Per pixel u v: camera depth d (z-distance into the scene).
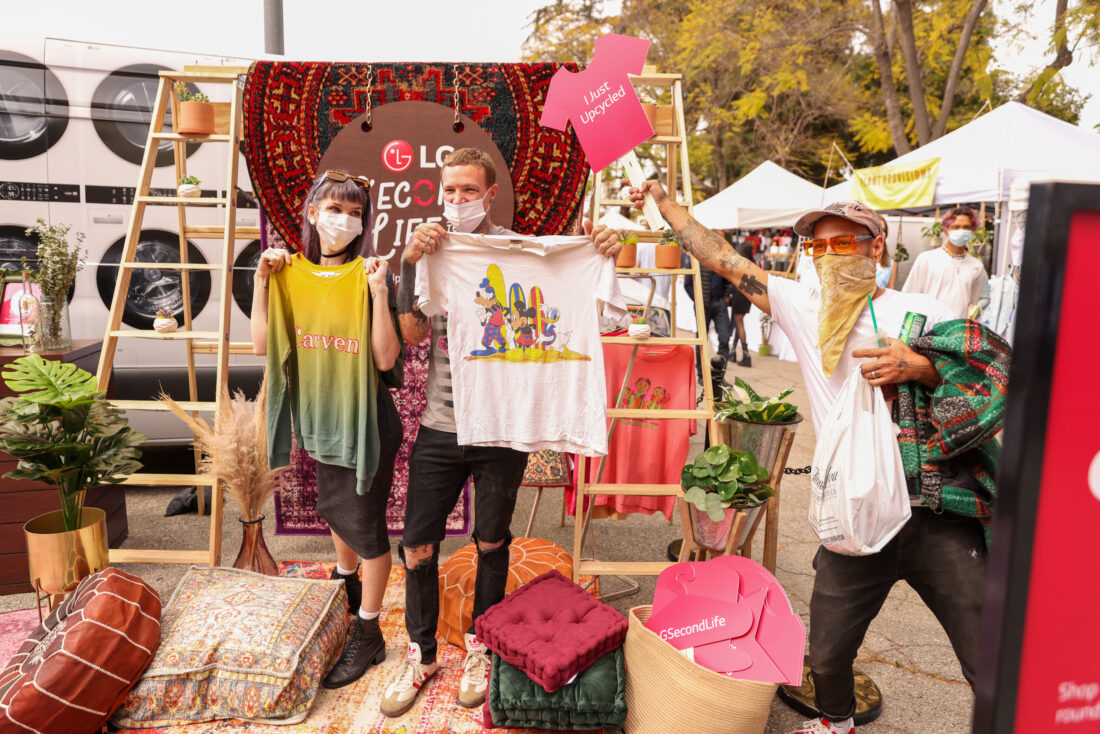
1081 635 0.77
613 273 2.39
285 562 3.62
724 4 19.12
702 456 2.83
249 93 3.32
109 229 4.32
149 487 4.85
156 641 2.38
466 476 2.56
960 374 1.81
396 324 2.52
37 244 4.22
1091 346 0.73
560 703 2.29
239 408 3.15
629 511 3.79
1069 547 0.75
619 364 3.74
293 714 2.41
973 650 1.91
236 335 4.50
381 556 2.64
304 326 2.52
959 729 2.48
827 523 1.92
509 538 2.64
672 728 2.18
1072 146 6.88
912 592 3.53
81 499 2.85
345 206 2.54
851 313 2.04
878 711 2.53
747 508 2.77
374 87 3.37
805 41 18.09
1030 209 0.71
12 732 2.07
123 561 3.13
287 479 3.84
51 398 2.61
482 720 2.44
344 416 2.50
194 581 2.75
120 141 4.30
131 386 4.37
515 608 2.55
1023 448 0.72
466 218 2.46
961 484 1.83
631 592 3.47
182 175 3.88
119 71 4.27
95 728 2.24
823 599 2.14
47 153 4.20
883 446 1.88
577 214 3.47
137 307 4.36
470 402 2.41
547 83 3.40
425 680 2.59
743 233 17.62
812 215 2.09
